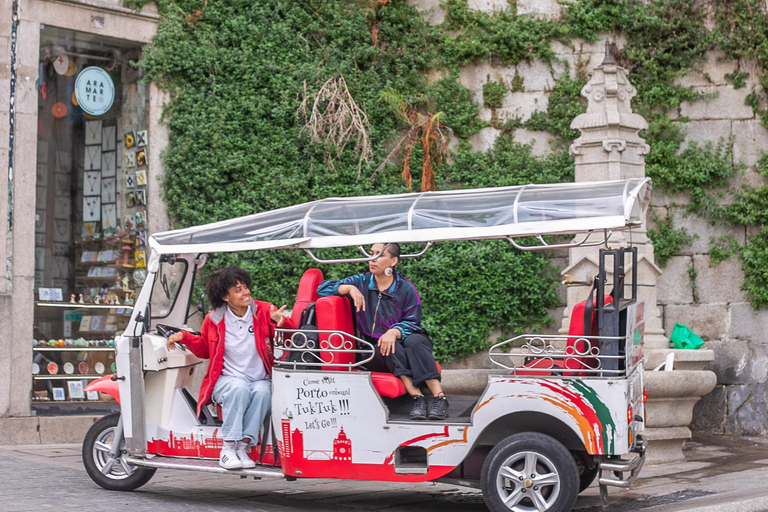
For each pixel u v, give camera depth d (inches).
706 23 449.7
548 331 437.7
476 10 460.1
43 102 387.9
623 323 224.8
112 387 252.8
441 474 222.4
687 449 372.5
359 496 265.6
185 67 417.4
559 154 452.1
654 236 437.1
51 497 237.5
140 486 260.5
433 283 438.9
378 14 454.6
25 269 372.2
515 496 217.2
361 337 245.1
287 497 259.6
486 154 454.3
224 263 413.1
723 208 434.6
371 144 444.8
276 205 426.0
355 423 225.8
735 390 422.9
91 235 398.3
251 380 242.2
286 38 435.5
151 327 261.9
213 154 418.3
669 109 449.1
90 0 393.4
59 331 385.4
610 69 388.8
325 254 423.8
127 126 413.1
